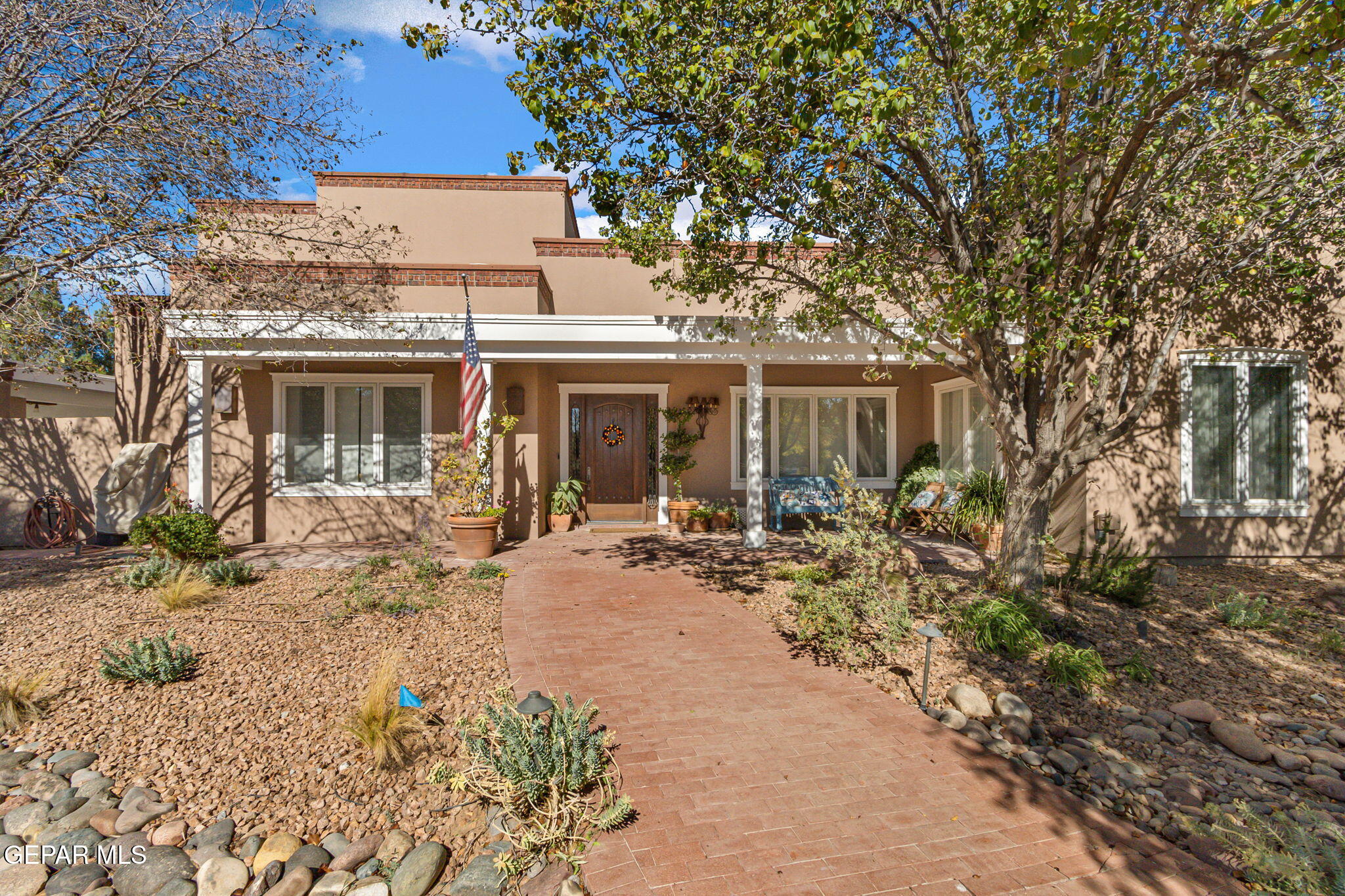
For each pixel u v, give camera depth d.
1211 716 4.34
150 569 6.85
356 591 6.51
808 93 4.91
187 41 7.04
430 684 4.49
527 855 2.93
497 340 8.99
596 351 9.20
